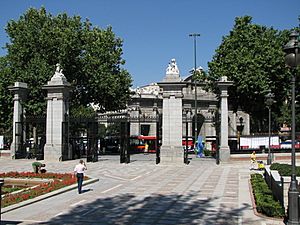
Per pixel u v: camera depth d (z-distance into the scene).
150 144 59.31
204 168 32.53
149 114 65.81
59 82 38.34
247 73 45.53
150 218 14.64
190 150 55.34
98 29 52.72
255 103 48.53
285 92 47.97
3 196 18.45
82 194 19.89
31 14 48.47
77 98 49.97
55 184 21.75
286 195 15.96
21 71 45.69
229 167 33.22
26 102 43.94
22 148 41.56
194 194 19.84
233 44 49.00
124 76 52.41
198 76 52.88
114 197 19.06
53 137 38.38
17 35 47.84
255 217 14.60
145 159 42.34
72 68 47.22
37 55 46.62
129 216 14.99
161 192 20.52
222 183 23.75
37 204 17.30
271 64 45.75
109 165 34.72
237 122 79.81
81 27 50.50
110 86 49.66
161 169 31.81
